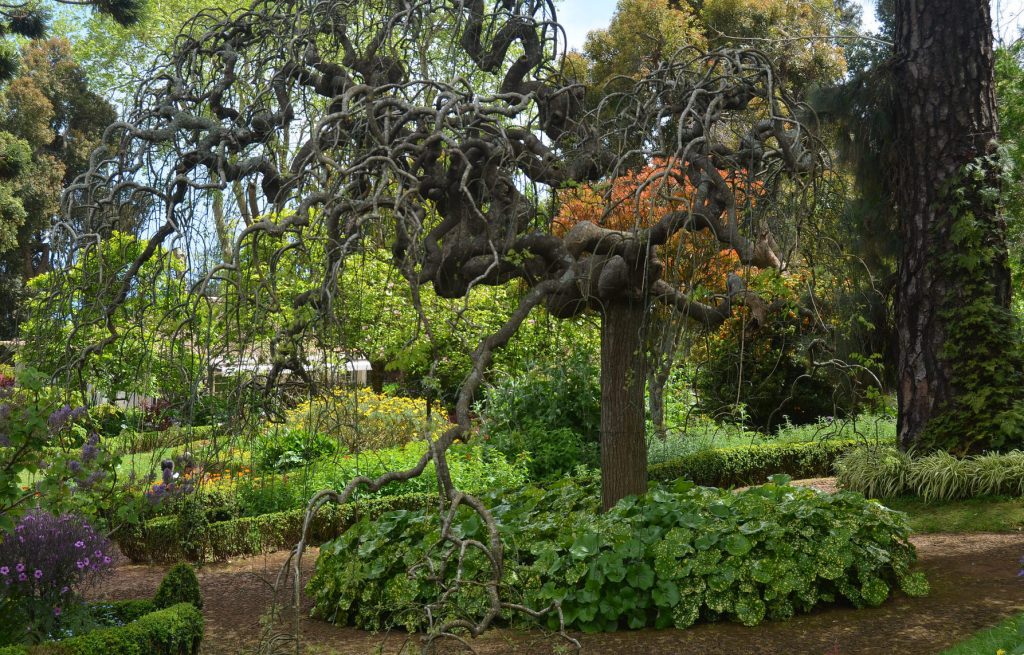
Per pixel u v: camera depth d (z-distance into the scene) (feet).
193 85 20.58
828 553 18.95
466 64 22.86
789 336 25.40
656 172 20.61
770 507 19.84
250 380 15.53
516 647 17.57
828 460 41.19
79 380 16.28
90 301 16.49
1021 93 32.35
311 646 18.58
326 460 31.50
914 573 19.88
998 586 19.76
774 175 20.16
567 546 19.43
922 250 31.32
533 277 21.24
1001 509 26.66
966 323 30.12
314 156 16.99
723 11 59.41
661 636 17.95
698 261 19.34
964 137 30.78
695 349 25.93
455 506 12.33
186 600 17.81
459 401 16.03
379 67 21.34
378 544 20.67
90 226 16.79
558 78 23.67
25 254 80.94
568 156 22.34
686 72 22.47
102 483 15.37
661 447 38.14
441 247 20.42
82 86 93.45
